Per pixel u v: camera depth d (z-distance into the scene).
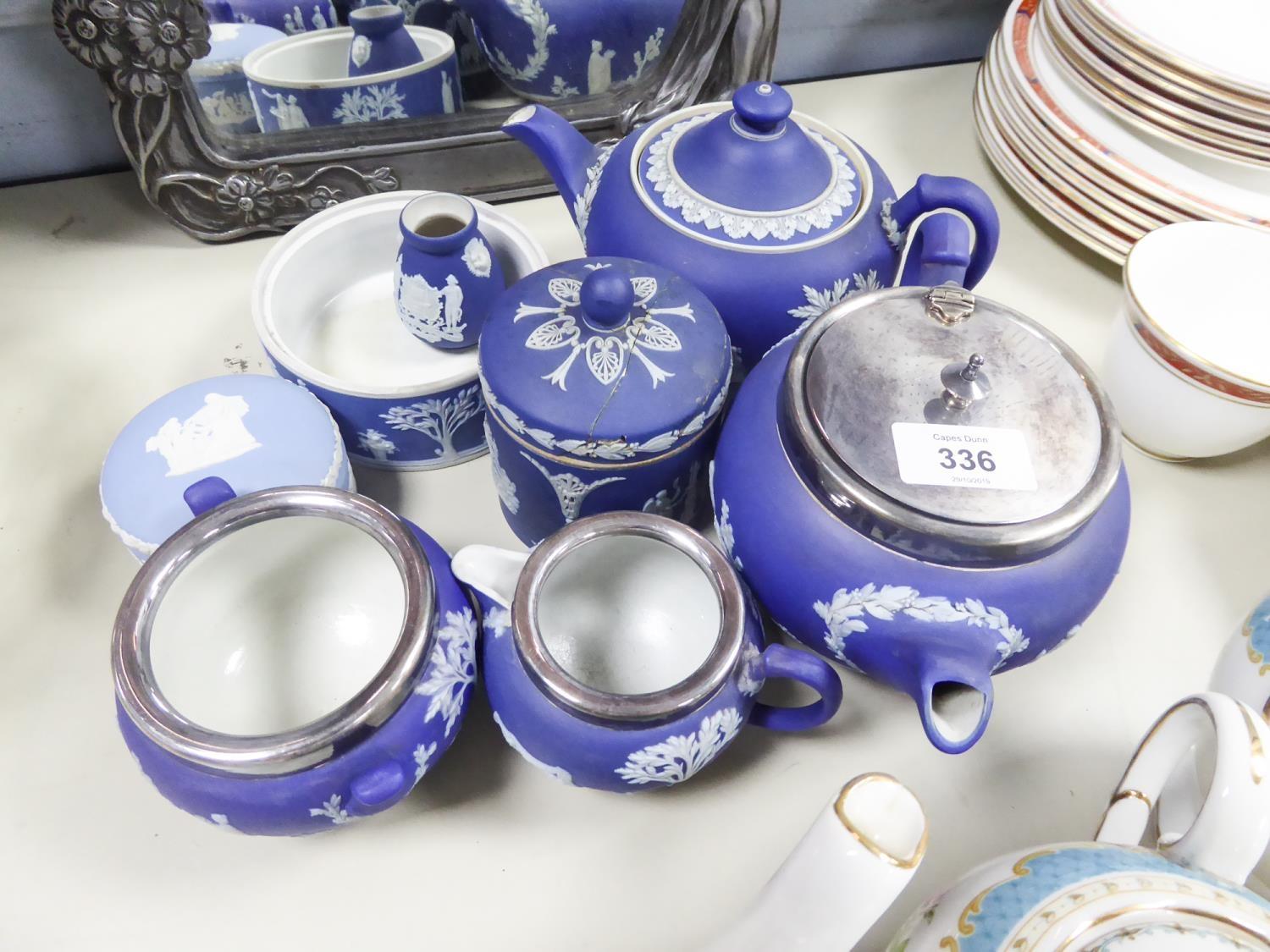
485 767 0.49
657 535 0.44
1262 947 0.31
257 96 0.67
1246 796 0.33
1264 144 0.58
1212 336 0.62
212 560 0.44
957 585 0.40
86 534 0.56
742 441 0.46
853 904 0.29
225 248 0.73
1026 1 0.77
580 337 0.46
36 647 0.51
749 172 0.51
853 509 0.40
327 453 0.52
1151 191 0.63
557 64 0.72
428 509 0.60
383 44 0.67
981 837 0.47
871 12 0.87
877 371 0.43
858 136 0.84
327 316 0.66
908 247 0.55
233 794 0.39
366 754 0.39
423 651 0.40
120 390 0.63
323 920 0.44
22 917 0.43
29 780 0.47
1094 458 0.41
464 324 0.60
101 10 0.57
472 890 0.45
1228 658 0.45
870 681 0.53
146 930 0.43
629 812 0.47
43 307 0.68
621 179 0.54
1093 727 0.51
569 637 0.48
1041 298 0.71
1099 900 0.32
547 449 0.45
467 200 0.59
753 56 0.73
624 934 0.44
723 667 0.40
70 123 0.73
